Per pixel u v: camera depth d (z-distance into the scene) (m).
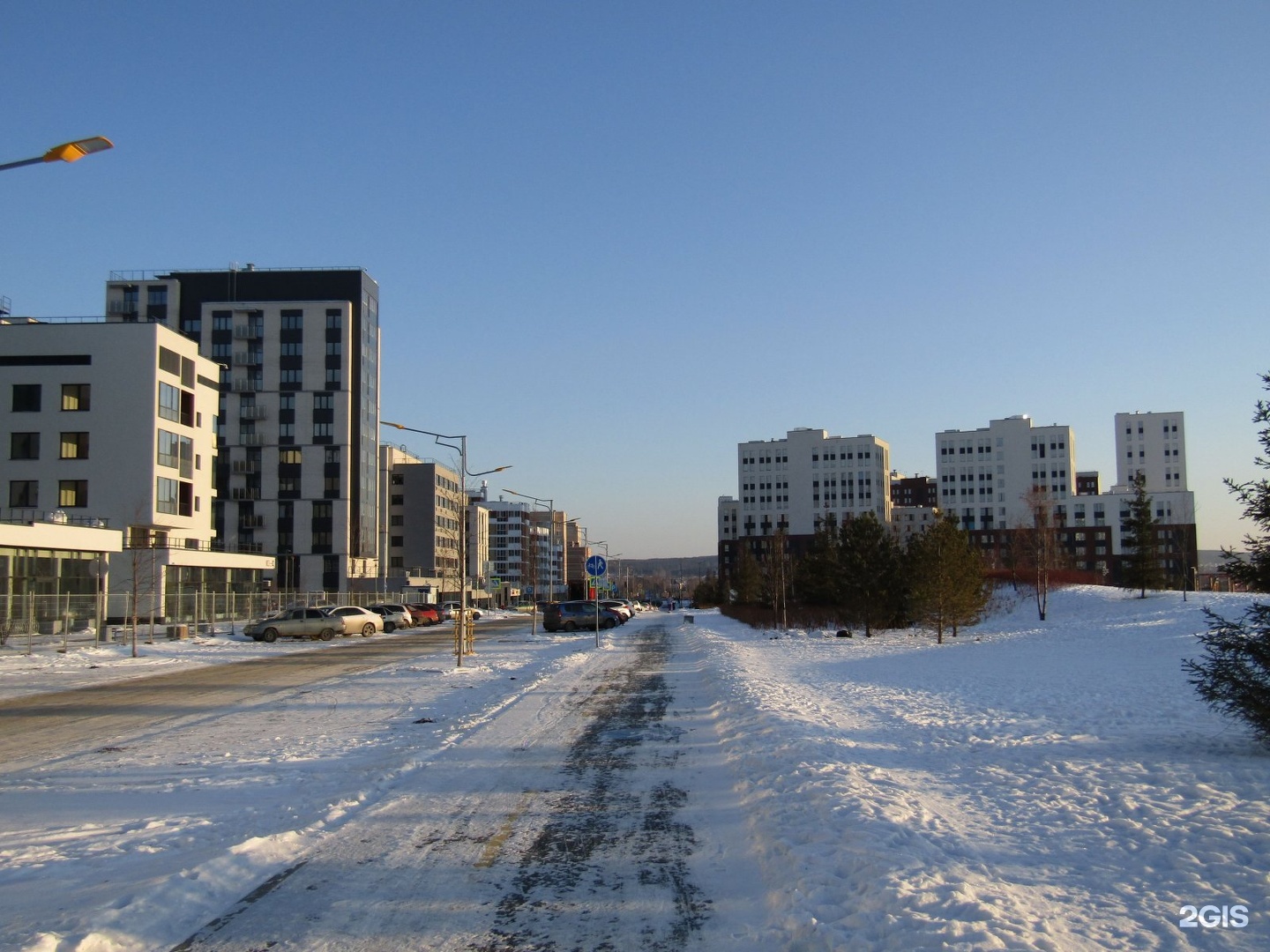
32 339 61.53
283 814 9.20
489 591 139.62
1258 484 11.00
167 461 63.06
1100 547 129.12
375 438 103.88
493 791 10.19
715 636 48.12
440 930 6.02
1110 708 15.89
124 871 7.43
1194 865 6.65
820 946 5.45
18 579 44.69
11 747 14.45
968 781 9.85
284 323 96.62
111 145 12.65
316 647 42.84
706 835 8.28
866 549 46.78
